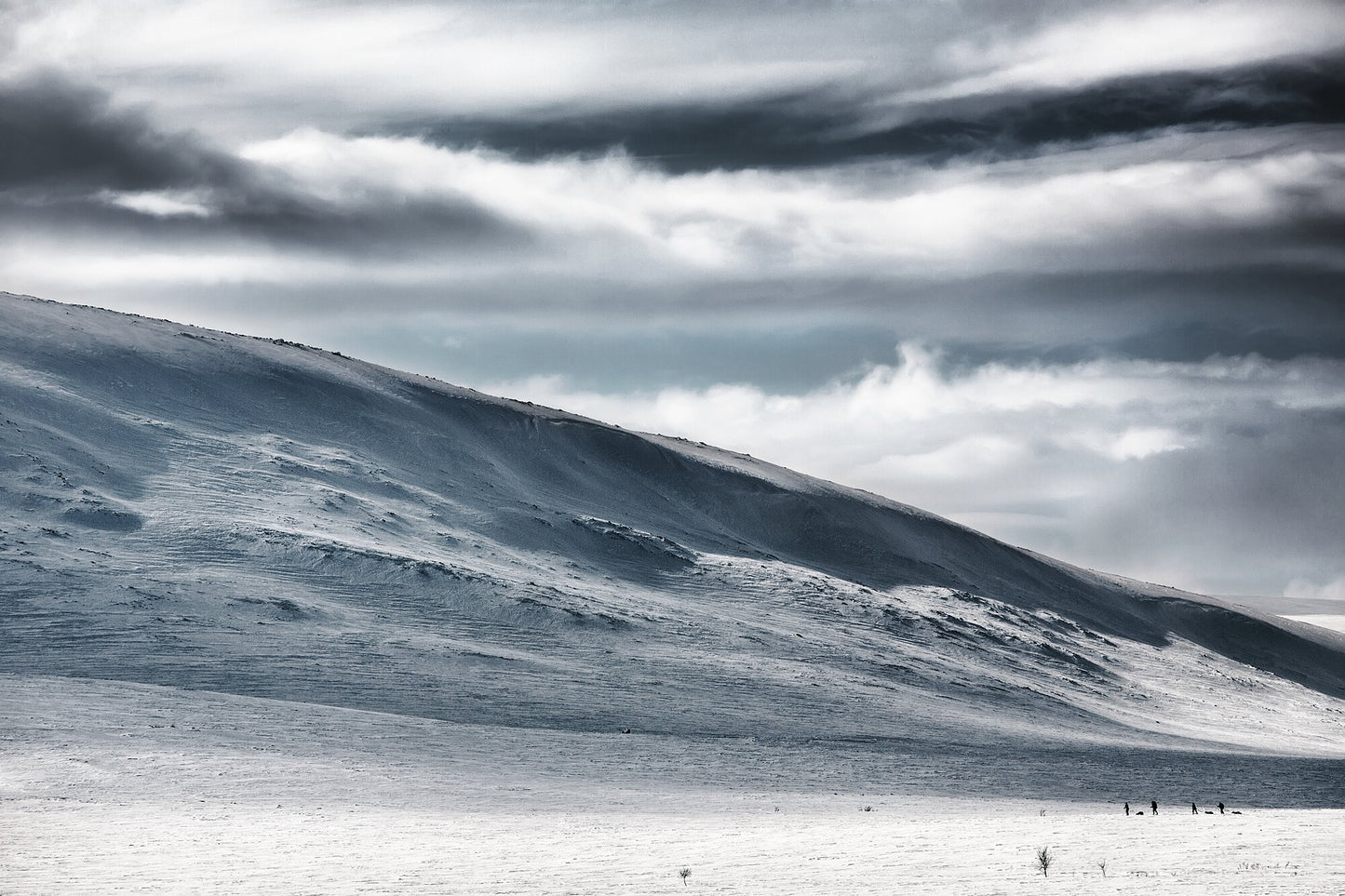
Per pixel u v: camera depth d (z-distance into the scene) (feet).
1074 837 233.35
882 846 229.66
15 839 252.62
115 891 195.72
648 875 201.36
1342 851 197.98
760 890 184.85
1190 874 183.93
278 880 203.41
